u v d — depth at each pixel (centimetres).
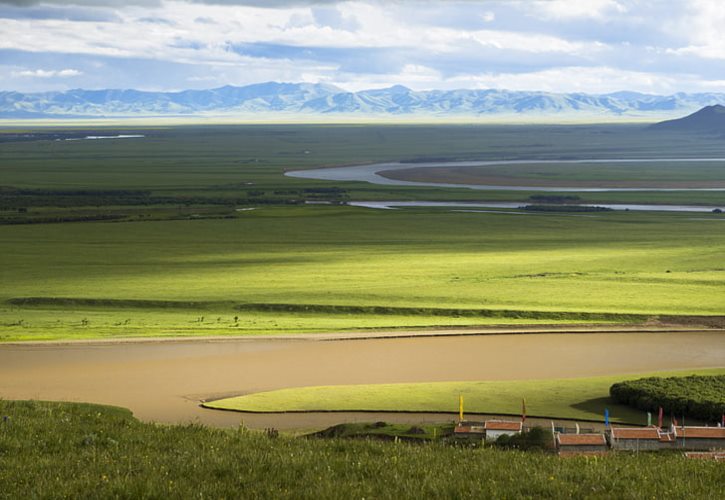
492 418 9262
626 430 6906
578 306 16562
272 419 9350
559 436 6731
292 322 15438
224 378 11456
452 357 12800
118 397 10406
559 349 13375
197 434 4762
